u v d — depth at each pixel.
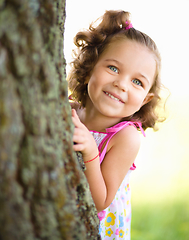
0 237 0.71
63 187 0.81
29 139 0.73
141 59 1.72
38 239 0.75
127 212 1.92
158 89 1.97
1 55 0.67
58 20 0.93
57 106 0.87
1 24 0.67
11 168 0.68
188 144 6.31
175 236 3.78
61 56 0.96
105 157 1.70
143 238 3.73
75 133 1.24
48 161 0.77
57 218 0.78
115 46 1.77
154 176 5.27
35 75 0.75
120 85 1.66
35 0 0.73
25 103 0.72
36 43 0.74
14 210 0.70
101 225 1.73
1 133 0.67
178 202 4.48
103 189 1.47
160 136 6.62
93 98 1.74
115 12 1.99
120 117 1.76
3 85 0.67
